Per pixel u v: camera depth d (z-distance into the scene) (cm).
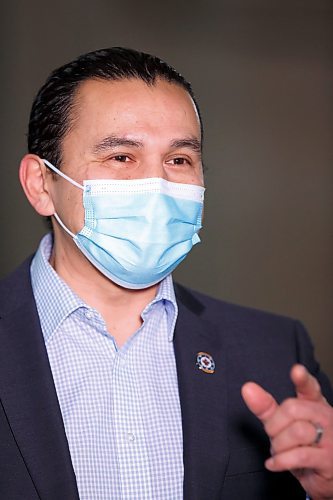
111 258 336
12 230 807
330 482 267
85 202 336
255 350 375
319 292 902
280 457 256
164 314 355
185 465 321
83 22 833
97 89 336
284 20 887
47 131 349
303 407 258
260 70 881
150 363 344
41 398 312
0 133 809
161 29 852
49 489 298
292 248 890
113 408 326
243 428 346
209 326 369
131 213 333
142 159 333
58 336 337
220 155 874
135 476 318
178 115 333
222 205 879
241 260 880
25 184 362
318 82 893
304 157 891
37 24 825
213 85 870
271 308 887
